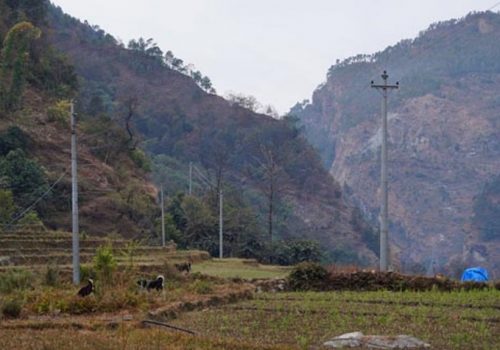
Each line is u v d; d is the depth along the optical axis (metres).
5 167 56.97
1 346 14.45
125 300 23.03
